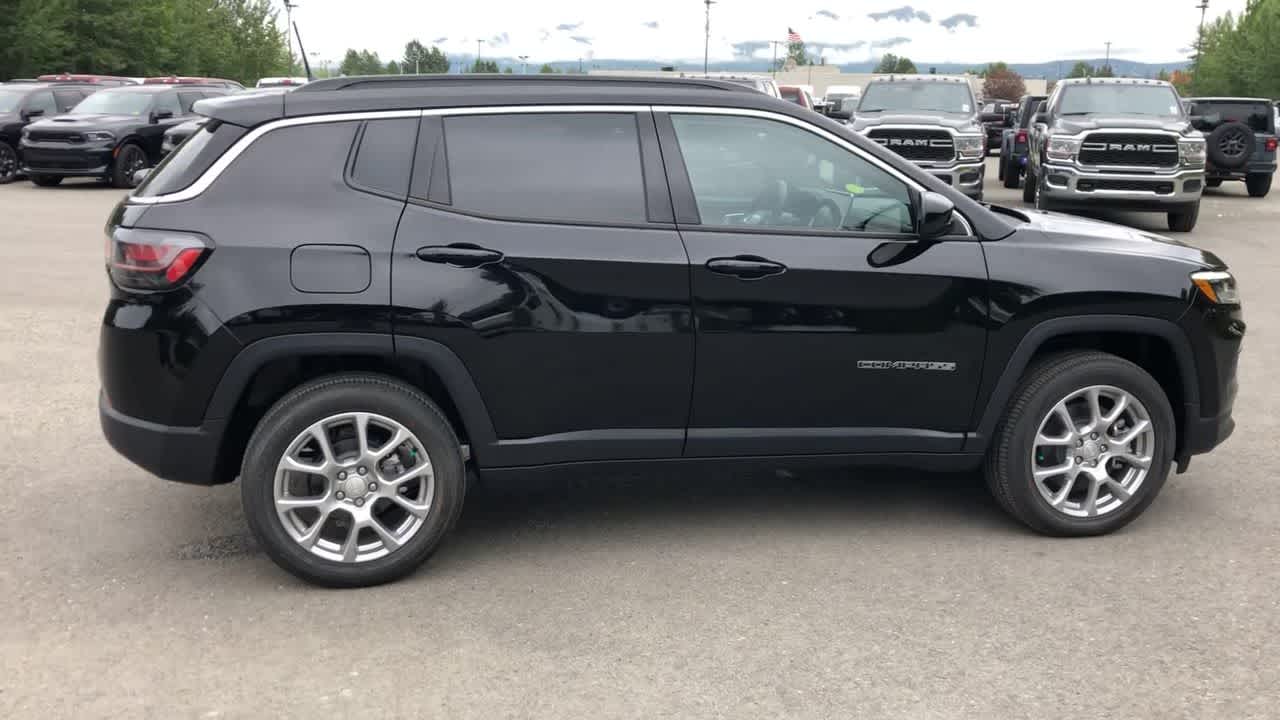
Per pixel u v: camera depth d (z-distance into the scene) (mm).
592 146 4184
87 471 5367
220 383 3900
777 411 4305
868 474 5387
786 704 3254
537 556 4375
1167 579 4125
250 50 63375
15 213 16172
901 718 3178
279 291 3881
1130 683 3365
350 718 3174
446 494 4094
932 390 4371
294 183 3969
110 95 21422
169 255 3844
